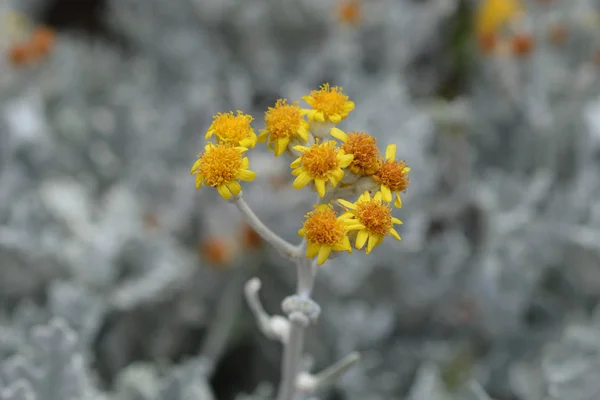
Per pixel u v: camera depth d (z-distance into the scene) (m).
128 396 0.44
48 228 0.50
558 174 0.60
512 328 0.49
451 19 0.79
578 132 0.58
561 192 0.55
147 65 0.71
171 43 0.71
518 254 0.49
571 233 0.49
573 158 0.59
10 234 0.47
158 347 0.50
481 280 0.48
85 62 0.70
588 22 0.66
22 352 0.41
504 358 0.49
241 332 0.52
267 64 0.72
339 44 0.70
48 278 0.48
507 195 0.54
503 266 0.48
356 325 0.48
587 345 0.44
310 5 0.70
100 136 0.61
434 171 0.56
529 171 0.61
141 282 0.48
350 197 0.34
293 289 0.52
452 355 0.48
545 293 0.52
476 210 0.60
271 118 0.34
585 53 0.66
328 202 0.34
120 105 0.61
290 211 0.52
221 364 0.53
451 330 0.52
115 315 0.49
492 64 0.63
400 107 0.57
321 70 0.71
